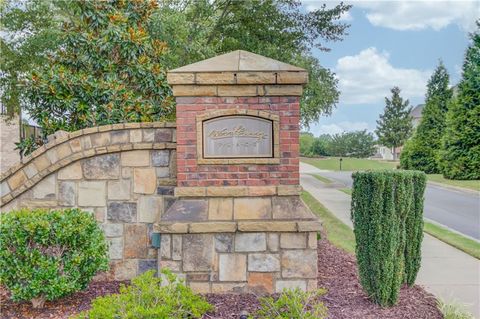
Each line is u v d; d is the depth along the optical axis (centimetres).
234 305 404
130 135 514
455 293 492
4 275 394
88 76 718
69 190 516
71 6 966
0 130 1512
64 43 880
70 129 696
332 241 760
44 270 393
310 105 1655
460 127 2272
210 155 457
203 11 1338
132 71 766
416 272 476
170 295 337
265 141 458
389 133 5097
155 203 517
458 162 2253
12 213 425
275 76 448
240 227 435
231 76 448
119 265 516
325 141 5969
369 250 416
